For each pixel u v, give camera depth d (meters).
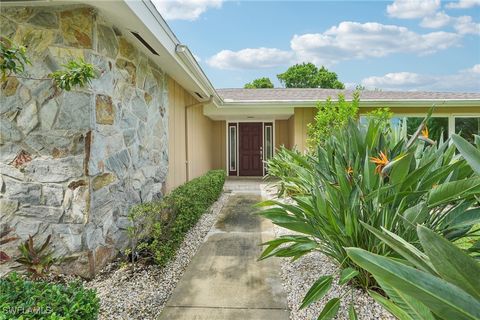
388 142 2.31
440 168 1.88
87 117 2.62
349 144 2.37
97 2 2.52
